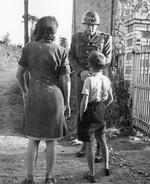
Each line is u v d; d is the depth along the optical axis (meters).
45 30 3.79
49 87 3.73
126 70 7.56
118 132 6.86
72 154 5.46
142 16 7.30
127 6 8.41
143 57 6.82
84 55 5.12
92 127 4.12
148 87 6.46
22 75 3.96
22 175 4.41
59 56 3.78
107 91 4.32
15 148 5.91
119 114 7.34
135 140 6.45
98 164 4.86
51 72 3.77
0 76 15.35
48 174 3.83
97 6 10.33
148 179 4.31
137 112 6.99
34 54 3.76
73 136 6.65
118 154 5.46
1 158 5.20
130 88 7.32
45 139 3.70
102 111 4.25
